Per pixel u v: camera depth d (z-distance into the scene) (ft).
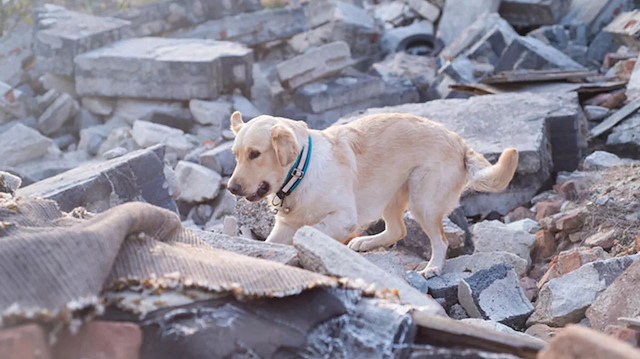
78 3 46.42
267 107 41.98
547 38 48.60
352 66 51.49
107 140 35.45
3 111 37.68
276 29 49.75
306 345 7.95
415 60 50.37
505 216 23.40
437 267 16.46
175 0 46.16
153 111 37.91
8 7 44.39
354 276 9.90
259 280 8.47
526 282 16.44
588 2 50.70
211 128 37.04
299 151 14.52
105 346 7.21
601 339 6.61
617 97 31.60
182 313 7.97
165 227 9.88
